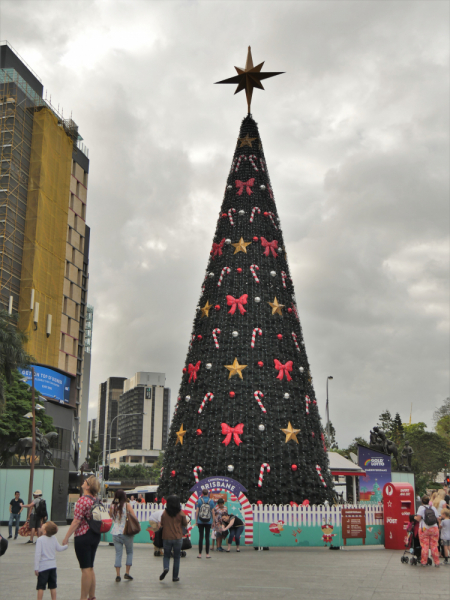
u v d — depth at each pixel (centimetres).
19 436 5319
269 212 2791
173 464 2383
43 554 956
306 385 2523
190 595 1063
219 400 2361
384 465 3831
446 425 11188
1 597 1043
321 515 2103
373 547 2153
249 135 2964
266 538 2058
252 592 1102
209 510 1761
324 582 1241
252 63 2947
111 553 1903
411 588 1168
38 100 8762
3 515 3300
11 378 3844
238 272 2597
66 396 8712
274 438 2305
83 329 9925
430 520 1577
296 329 2636
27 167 8238
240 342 2453
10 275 7694
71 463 8950
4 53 8588
